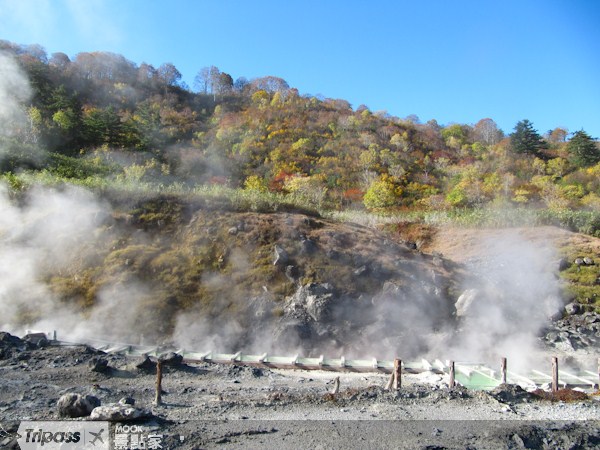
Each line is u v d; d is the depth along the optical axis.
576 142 58.47
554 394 10.19
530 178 51.19
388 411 8.40
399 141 59.12
